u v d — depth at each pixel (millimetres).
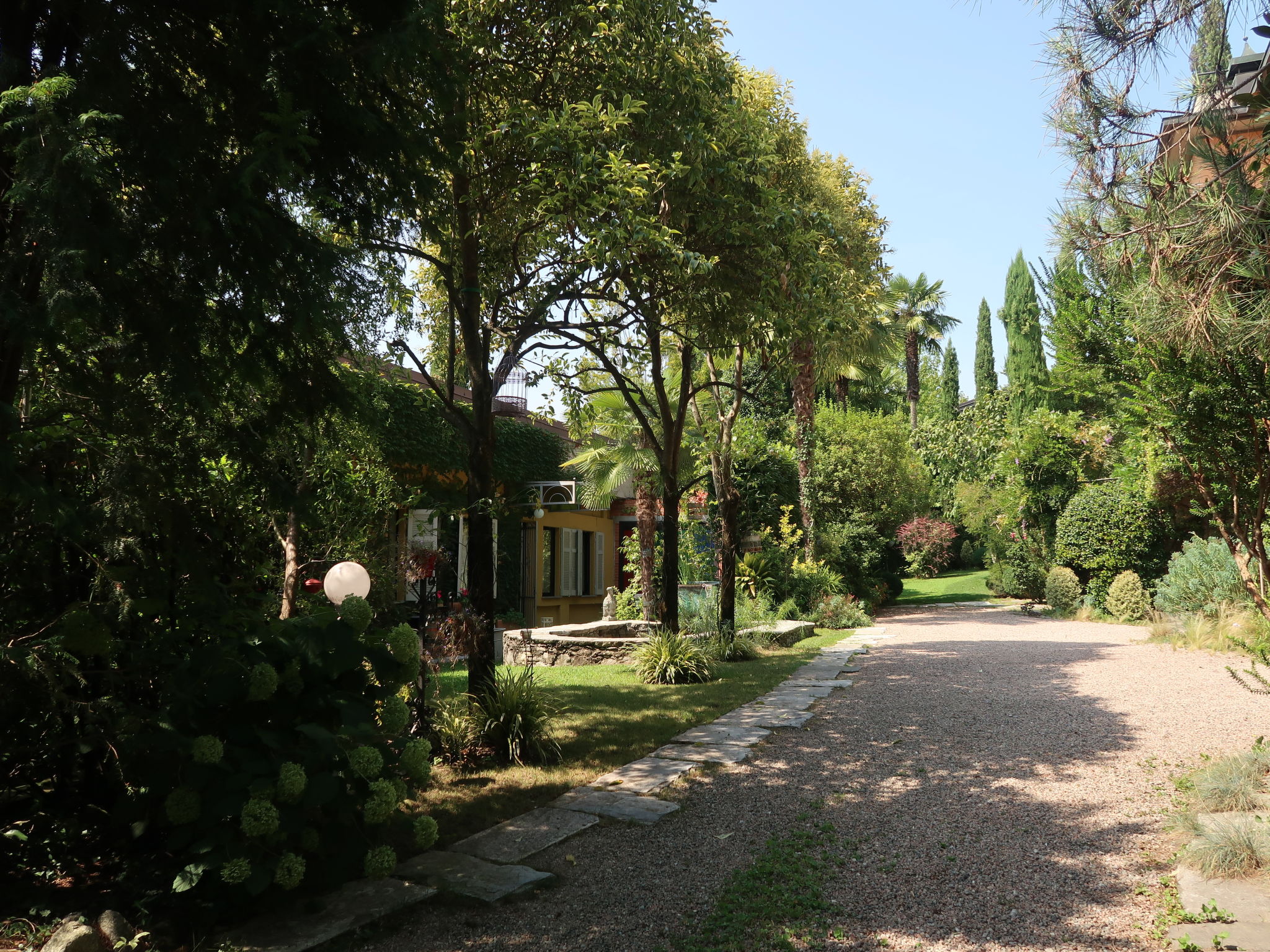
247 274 3553
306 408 4234
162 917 3611
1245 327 3348
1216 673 9078
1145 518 16328
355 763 3914
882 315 19641
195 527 4566
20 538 4254
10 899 3744
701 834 4820
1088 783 5449
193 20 3717
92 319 3195
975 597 27141
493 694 6875
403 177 4398
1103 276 4062
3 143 3072
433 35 4199
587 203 6820
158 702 4590
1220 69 3248
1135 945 3256
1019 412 31922
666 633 11062
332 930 3572
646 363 11531
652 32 7246
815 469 23719
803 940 3436
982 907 3668
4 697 3859
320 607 4785
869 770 6047
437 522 10531
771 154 8930
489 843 4688
